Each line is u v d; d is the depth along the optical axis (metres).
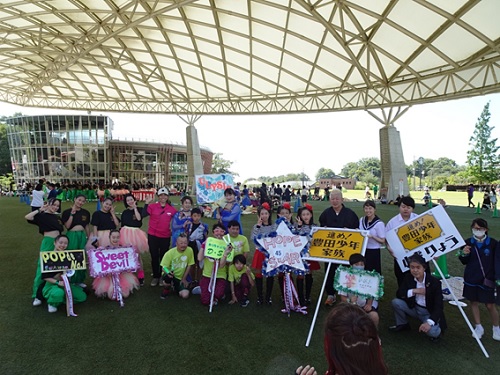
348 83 16.92
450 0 8.82
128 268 4.94
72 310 4.27
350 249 4.07
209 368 3.12
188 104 24.66
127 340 3.64
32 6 13.06
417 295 3.86
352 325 1.15
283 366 3.17
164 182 41.12
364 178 94.94
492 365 3.25
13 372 2.98
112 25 13.43
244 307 4.73
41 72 22.16
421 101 14.94
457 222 13.23
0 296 4.85
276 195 22.08
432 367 3.20
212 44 15.05
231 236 5.09
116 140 38.31
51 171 37.09
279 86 19.02
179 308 4.63
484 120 47.62
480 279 3.75
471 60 11.59
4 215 14.12
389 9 9.77
